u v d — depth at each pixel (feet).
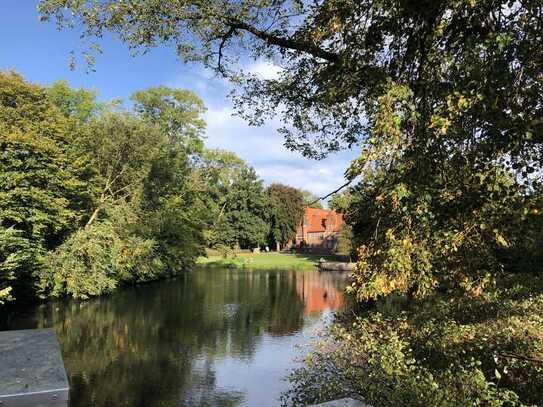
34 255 71.05
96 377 38.91
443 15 13.39
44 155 69.87
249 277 129.59
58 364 5.70
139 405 32.68
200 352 46.62
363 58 16.61
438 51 13.25
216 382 37.32
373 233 14.05
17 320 62.18
